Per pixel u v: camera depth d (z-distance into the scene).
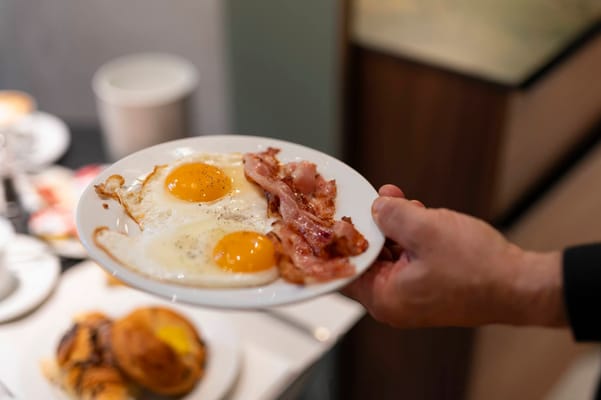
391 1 1.30
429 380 1.35
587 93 1.37
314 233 0.64
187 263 0.62
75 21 1.61
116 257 0.62
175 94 1.19
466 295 0.67
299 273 0.62
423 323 0.70
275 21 1.33
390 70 1.23
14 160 1.11
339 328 0.90
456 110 1.17
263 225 0.66
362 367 1.43
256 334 0.89
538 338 1.42
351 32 1.26
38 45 1.67
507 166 1.17
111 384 0.80
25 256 0.97
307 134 1.42
